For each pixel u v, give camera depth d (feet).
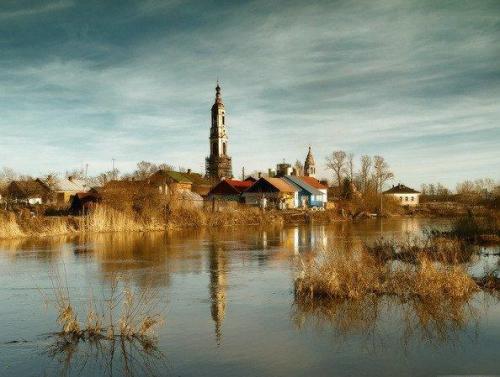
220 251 106.63
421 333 43.39
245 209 220.23
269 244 122.42
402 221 250.37
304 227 197.88
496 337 42.27
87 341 41.27
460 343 40.75
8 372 34.63
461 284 57.00
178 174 362.33
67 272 77.41
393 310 50.93
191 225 189.06
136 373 34.42
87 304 54.65
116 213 169.48
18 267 82.84
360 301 54.80
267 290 62.08
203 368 35.42
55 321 47.37
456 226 129.59
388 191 473.67
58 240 133.49
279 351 38.96
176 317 48.80
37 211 189.16
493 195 196.44
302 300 55.72
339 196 376.68
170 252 104.78
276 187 280.10
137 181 200.23
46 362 36.45
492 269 73.87
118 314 49.90
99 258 94.73
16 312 51.03
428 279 57.72
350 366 35.83
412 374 34.35
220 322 46.96
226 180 304.09
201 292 61.05
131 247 115.55
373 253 84.02
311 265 62.80
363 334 43.32
